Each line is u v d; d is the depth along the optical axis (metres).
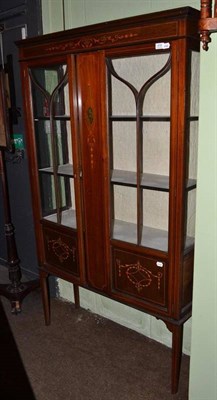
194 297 1.56
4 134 2.30
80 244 2.04
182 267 1.67
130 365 2.07
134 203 2.11
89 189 1.90
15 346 2.26
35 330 2.41
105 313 2.52
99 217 1.89
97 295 2.53
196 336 1.60
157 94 1.87
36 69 2.06
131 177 1.92
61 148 2.29
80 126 1.85
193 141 1.69
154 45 1.49
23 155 2.74
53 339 2.31
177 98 1.48
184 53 1.42
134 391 1.89
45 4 2.27
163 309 1.77
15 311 2.60
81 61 1.75
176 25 1.40
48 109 2.07
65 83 1.96
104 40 1.63
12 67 2.62
